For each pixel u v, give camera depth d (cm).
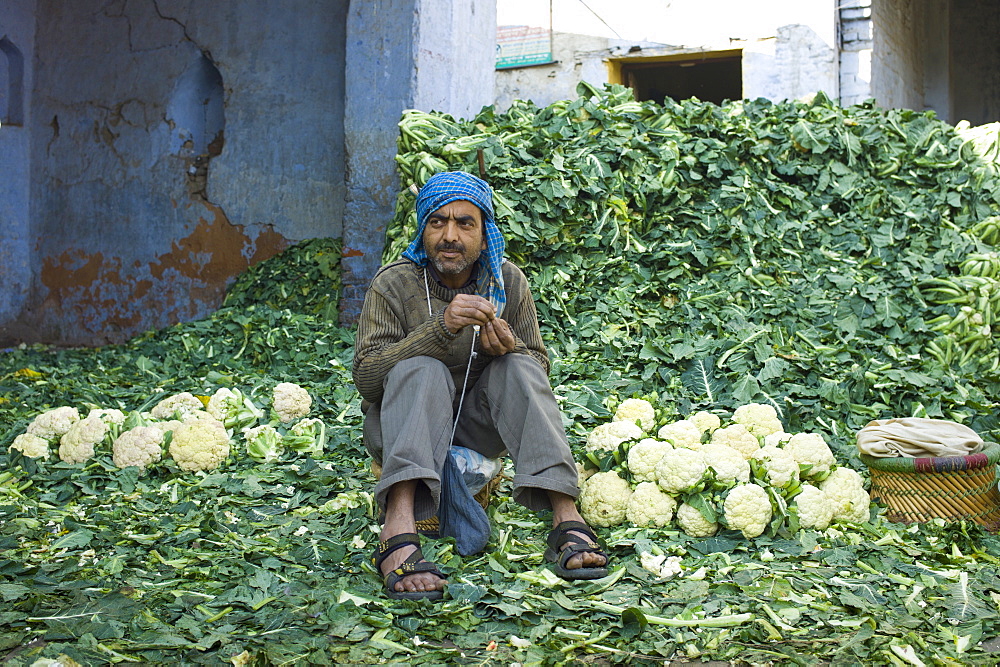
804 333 530
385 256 657
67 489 373
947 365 520
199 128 955
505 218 594
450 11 754
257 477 382
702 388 489
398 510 278
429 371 287
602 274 591
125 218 970
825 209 626
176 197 938
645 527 316
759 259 600
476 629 249
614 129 646
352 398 506
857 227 617
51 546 310
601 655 239
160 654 232
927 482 323
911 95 1294
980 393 493
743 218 610
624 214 608
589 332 555
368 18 727
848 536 310
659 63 1124
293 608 258
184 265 934
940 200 625
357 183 739
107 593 268
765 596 265
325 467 399
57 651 228
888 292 552
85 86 997
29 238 1046
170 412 453
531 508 300
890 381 484
